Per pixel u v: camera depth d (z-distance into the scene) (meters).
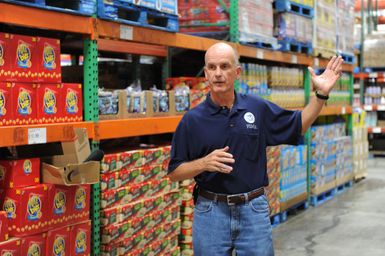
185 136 3.01
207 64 2.91
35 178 3.26
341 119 8.67
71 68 4.34
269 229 3.00
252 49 5.69
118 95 3.96
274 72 6.39
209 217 2.98
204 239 3.00
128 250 3.96
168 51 5.65
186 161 3.03
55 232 3.33
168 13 4.36
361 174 9.26
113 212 3.82
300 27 6.68
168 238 4.41
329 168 7.70
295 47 6.84
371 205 7.29
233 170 2.94
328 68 2.95
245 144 2.94
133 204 4.00
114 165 3.85
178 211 4.56
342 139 8.25
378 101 12.47
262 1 5.83
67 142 3.40
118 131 3.89
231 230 2.96
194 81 5.02
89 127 3.64
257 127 2.97
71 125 3.45
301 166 6.83
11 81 3.09
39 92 3.27
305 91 7.27
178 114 4.62
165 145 4.75
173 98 4.56
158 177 4.30
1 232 3.00
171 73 5.99
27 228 3.14
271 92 6.29
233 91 2.98
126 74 5.44
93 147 3.69
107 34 3.76
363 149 9.34
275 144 3.07
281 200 6.24
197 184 3.08
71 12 3.44
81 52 5.07
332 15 7.68
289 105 6.73
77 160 3.34
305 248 5.31
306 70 7.24
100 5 3.67
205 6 5.50
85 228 3.57
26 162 3.20
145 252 4.13
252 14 5.62
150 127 4.23
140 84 5.10
